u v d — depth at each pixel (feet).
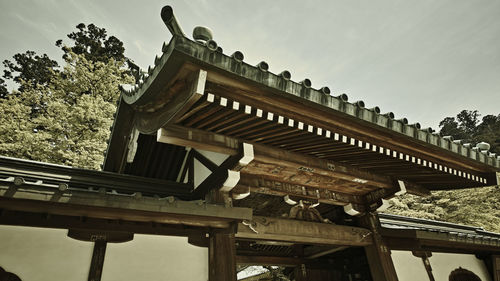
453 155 17.70
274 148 15.21
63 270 12.33
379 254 20.25
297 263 24.45
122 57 71.46
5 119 45.11
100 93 55.21
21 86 58.39
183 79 10.05
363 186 20.16
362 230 20.68
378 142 15.19
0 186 10.59
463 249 28.43
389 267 20.07
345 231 19.88
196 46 8.96
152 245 14.37
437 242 24.36
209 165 16.80
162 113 11.94
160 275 13.80
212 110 11.52
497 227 59.36
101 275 12.81
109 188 17.33
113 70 56.90
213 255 14.67
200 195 17.20
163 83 10.40
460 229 36.19
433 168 18.10
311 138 14.06
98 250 13.23
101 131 47.29
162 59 9.42
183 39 8.72
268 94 11.05
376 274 20.18
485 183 21.43
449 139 17.21
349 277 24.40
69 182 16.42
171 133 12.16
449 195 70.13
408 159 16.74
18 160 15.92
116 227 13.55
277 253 24.34
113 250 13.53
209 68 9.44
